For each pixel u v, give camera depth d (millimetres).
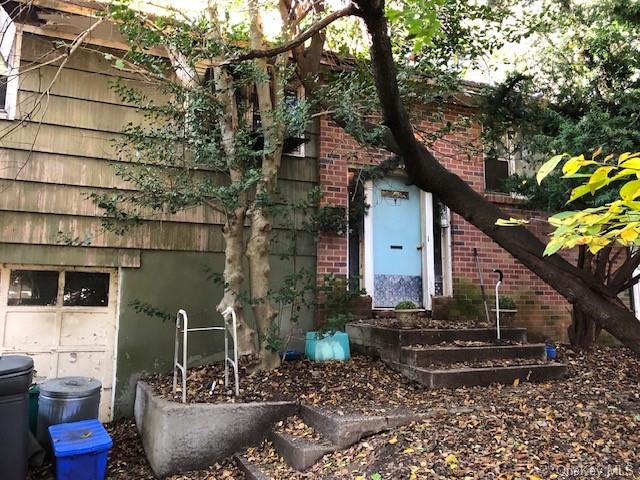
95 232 5848
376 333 6211
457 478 3207
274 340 5516
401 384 5293
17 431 3912
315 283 6754
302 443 4039
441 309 7535
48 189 5695
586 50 6965
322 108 6586
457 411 4332
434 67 5852
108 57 5270
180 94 5496
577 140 5102
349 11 3111
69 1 5543
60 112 5824
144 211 6082
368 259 7340
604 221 1602
